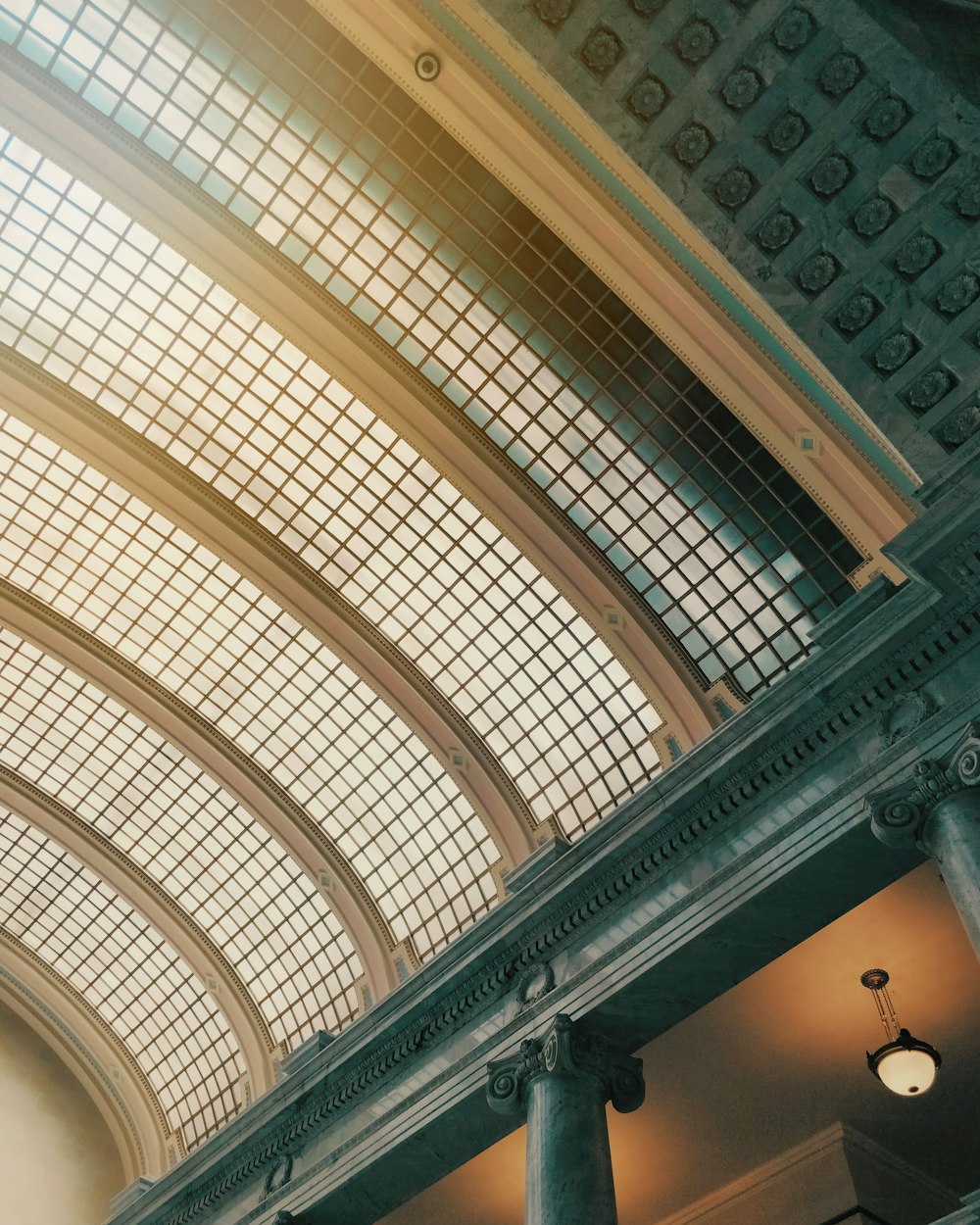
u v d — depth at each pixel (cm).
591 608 1584
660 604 1566
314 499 1686
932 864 1238
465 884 1850
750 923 1181
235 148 1383
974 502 1037
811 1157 1484
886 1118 1463
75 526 1769
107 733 2003
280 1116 1666
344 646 1770
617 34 1033
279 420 1620
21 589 1852
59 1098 2261
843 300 1058
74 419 1622
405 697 1786
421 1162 1438
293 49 1300
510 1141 1501
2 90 1328
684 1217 1588
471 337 1477
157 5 1285
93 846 2108
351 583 1748
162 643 1886
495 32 1197
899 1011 1362
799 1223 1455
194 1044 2239
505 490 1557
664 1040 1395
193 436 1653
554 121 1258
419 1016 1510
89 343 1579
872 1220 1406
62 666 1933
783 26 996
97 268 1509
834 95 1007
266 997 2117
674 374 1412
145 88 1351
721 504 1464
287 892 2056
